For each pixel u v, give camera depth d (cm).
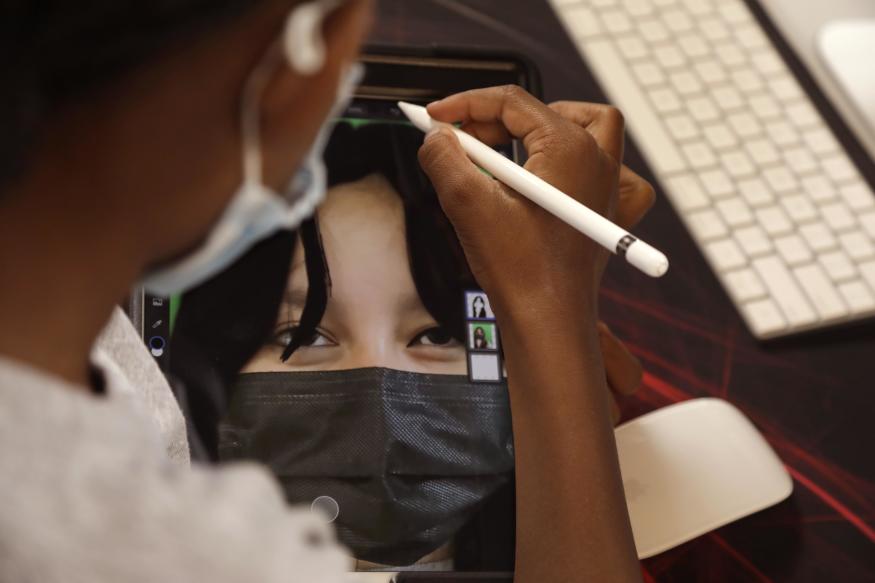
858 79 80
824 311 68
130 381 37
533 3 81
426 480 52
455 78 60
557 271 46
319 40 23
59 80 20
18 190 21
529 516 43
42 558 21
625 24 79
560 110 56
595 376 45
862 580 60
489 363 54
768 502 56
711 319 69
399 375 53
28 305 22
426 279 55
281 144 25
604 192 50
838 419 66
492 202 46
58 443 22
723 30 80
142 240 24
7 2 18
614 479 43
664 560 60
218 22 20
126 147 21
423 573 49
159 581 22
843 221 72
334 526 50
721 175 73
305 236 55
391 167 57
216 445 51
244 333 53
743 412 66
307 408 52
